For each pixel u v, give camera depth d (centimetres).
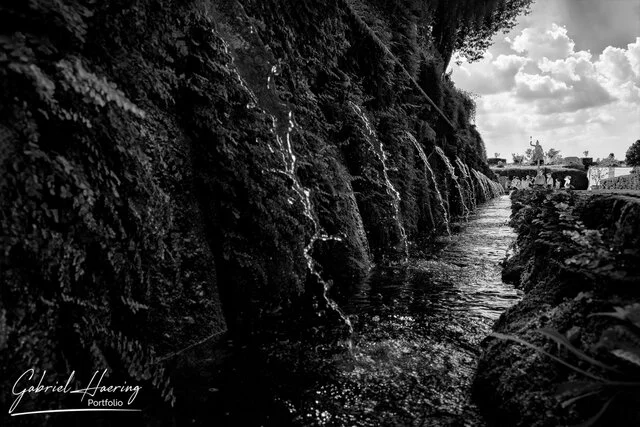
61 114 251
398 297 563
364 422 277
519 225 820
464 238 1098
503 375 274
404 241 927
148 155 352
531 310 317
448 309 505
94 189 273
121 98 246
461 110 2192
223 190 431
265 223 462
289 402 303
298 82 682
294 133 594
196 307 395
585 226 343
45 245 234
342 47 849
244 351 388
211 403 301
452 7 1906
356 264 668
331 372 349
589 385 189
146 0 355
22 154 218
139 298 327
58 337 245
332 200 657
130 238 312
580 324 244
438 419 277
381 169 893
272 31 636
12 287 217
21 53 205
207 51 439
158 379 315
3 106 216
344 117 819
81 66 238
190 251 396
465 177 1869
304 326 454
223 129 423
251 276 456
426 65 1555
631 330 187
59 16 238
